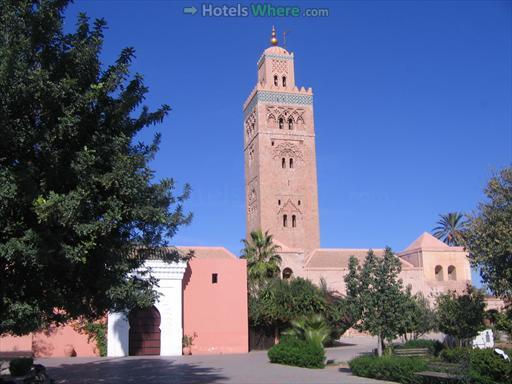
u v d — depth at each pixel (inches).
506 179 879.7
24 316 456.8
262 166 2768.2
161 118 515.5
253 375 839.7
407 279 2388.0
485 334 1101.1
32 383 644.7
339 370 919.7
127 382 757.9
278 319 1635.1
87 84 466.3
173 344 1424.7
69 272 455.5
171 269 1444.4
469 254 920.3
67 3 463.5
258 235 1984.5
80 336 1384.1
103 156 454.3
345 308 885.8
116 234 483.8
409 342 1213.7
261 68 3006.9
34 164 436.5
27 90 410.0
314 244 2736.2
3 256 400.8
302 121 2881.4
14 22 432.1
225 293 1536.7
